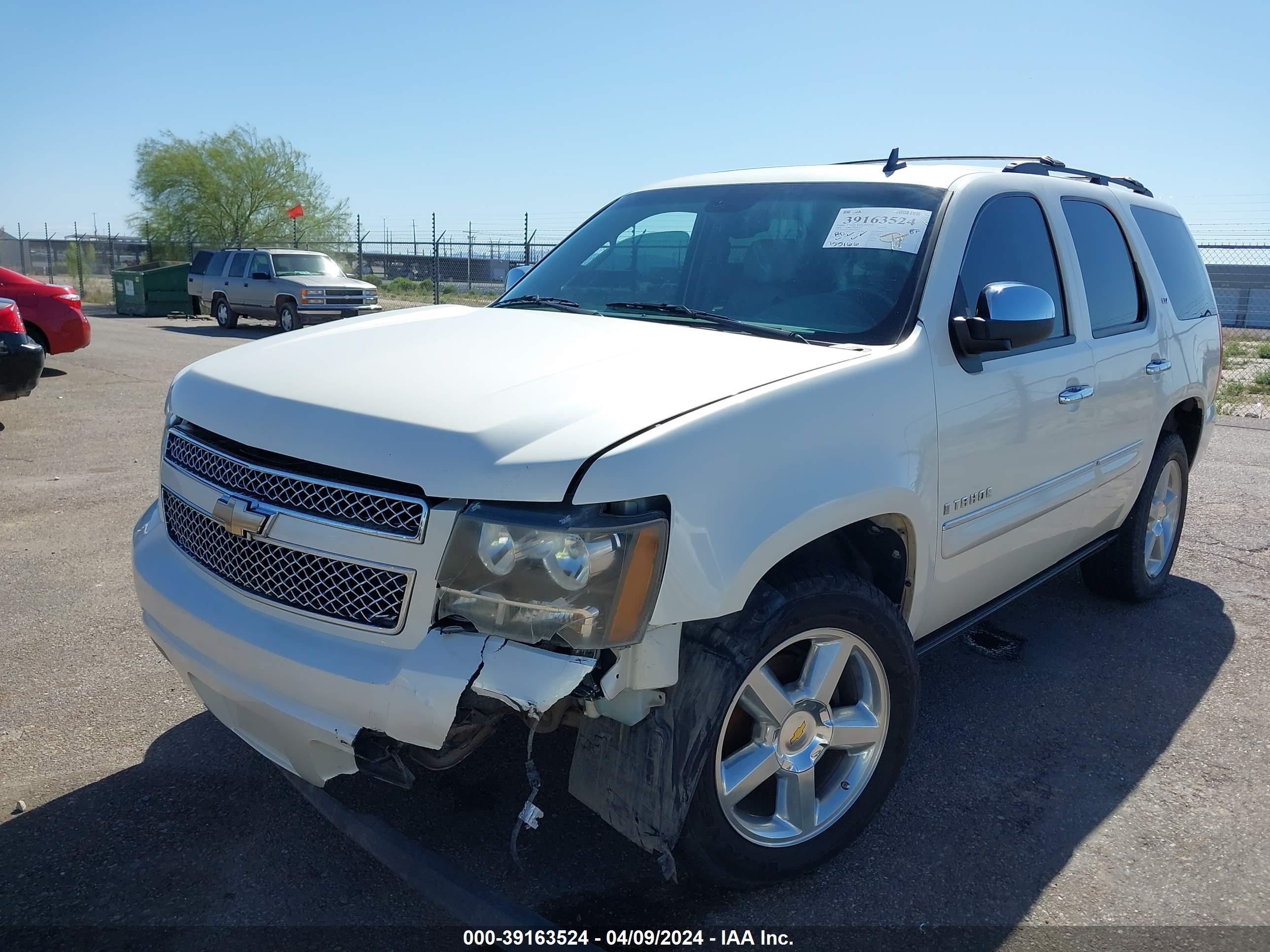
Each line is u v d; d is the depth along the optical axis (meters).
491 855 2.76
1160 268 4.57
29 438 8.40
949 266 3.07
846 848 2.80
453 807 2.98
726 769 2.48
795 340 2.96
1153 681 4.00
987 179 3.43
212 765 3.24
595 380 2.44
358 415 2.28
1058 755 3.41
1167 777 3.28
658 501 2.15
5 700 3.64
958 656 4.21
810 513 2.40
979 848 2.87
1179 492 4.91
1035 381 3.29
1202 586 5.12
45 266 48.47
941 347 2.93
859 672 2.75
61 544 5.47
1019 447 3.24
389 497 2.14
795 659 2.66
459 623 2.15
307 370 2.63
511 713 2.26
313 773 2.37
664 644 2.21
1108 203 4.22
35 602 4.59
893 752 2.80
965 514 3.03
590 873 2.70
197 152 38.53
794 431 2.43
